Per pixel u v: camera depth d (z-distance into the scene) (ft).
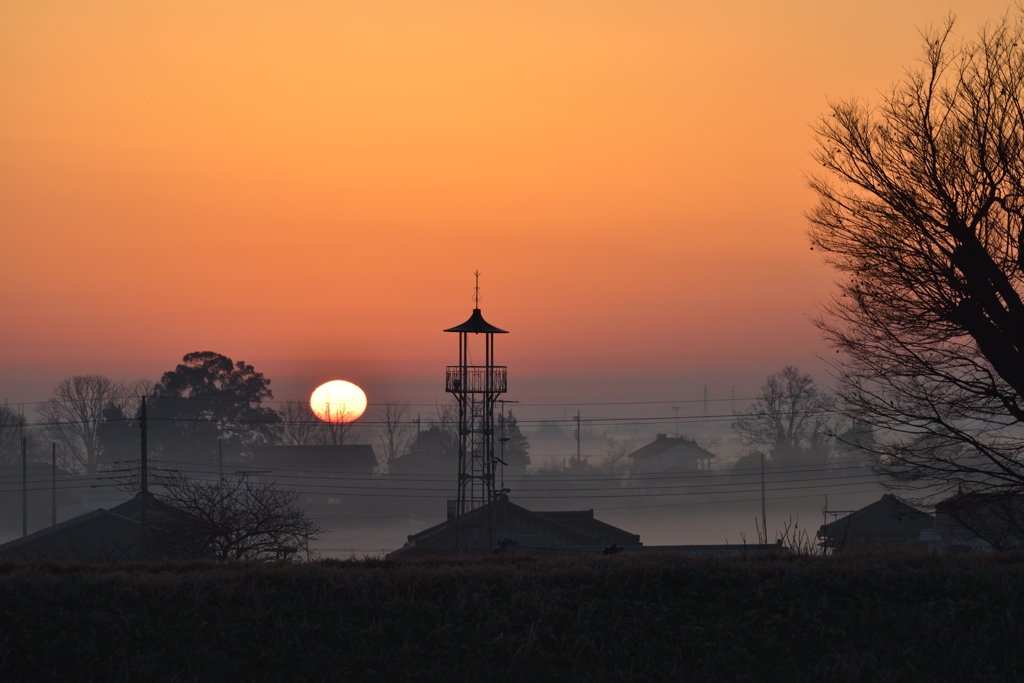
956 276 220.84
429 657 142.82
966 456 244.83
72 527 435.94
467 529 453.99
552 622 152.15
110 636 144.25
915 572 175.73
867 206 233.96
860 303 235.20
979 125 218.18
